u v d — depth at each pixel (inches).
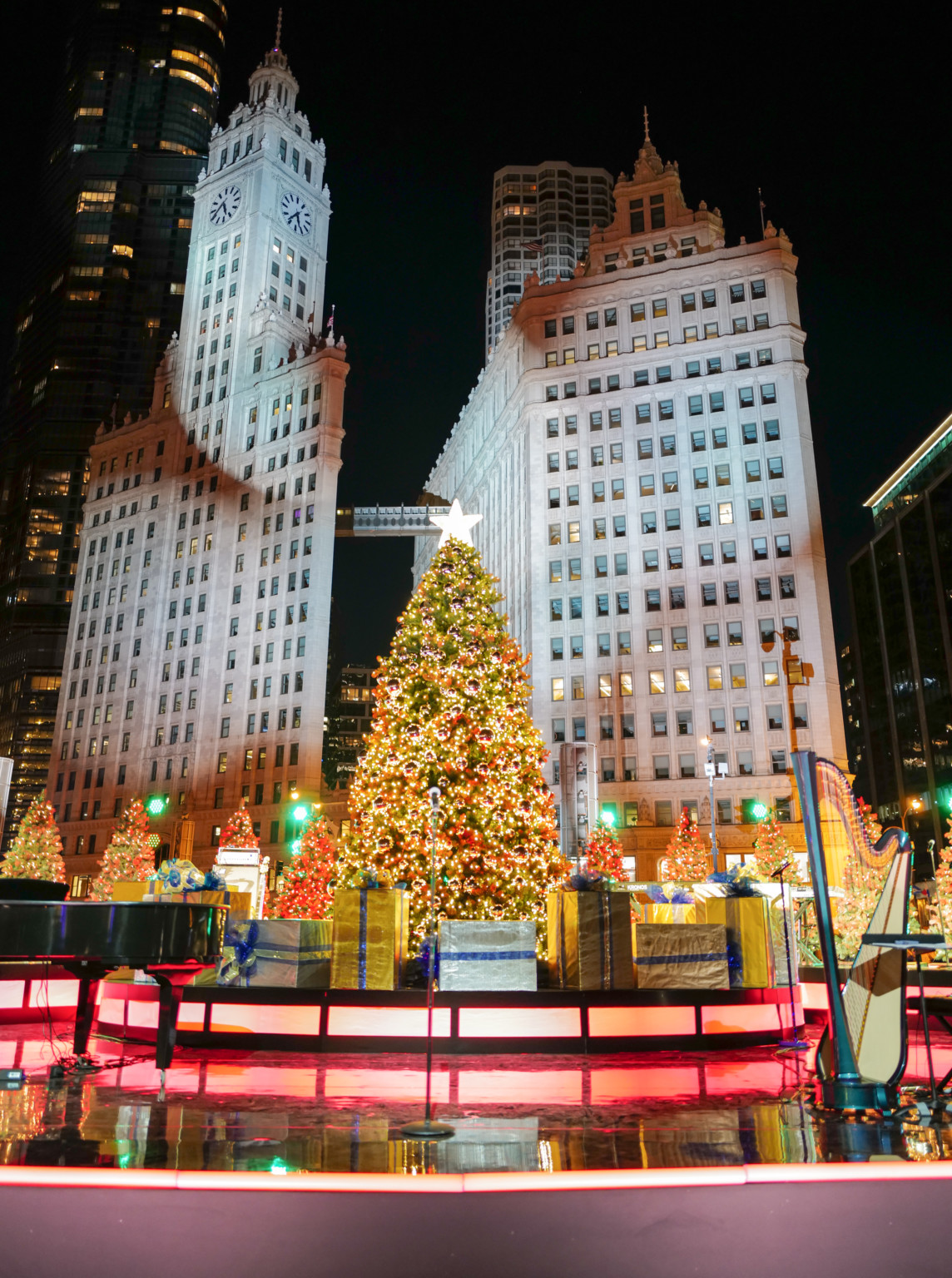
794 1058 501.7
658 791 2628.0
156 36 7130.9
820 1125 303.4
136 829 2186.3
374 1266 199.2
